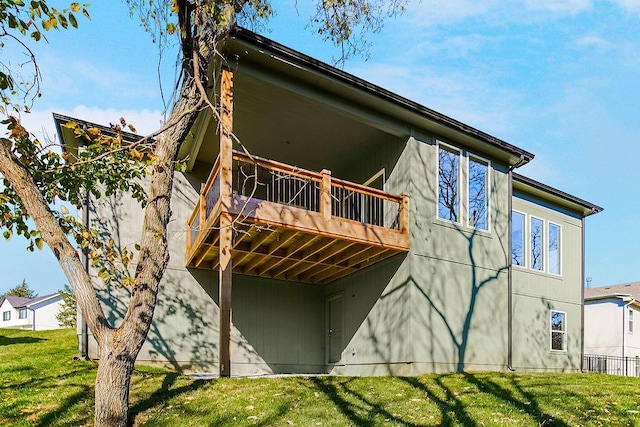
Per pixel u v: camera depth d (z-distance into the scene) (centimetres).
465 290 980
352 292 1055
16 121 498
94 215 917
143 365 874
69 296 2580
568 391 701
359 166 1112
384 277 956
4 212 513
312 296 1160
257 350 1055
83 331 855
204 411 555
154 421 521
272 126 962
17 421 519
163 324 952
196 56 531
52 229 475
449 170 1012
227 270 717
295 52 765
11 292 4909
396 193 970
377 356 941
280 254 918
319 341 1141
